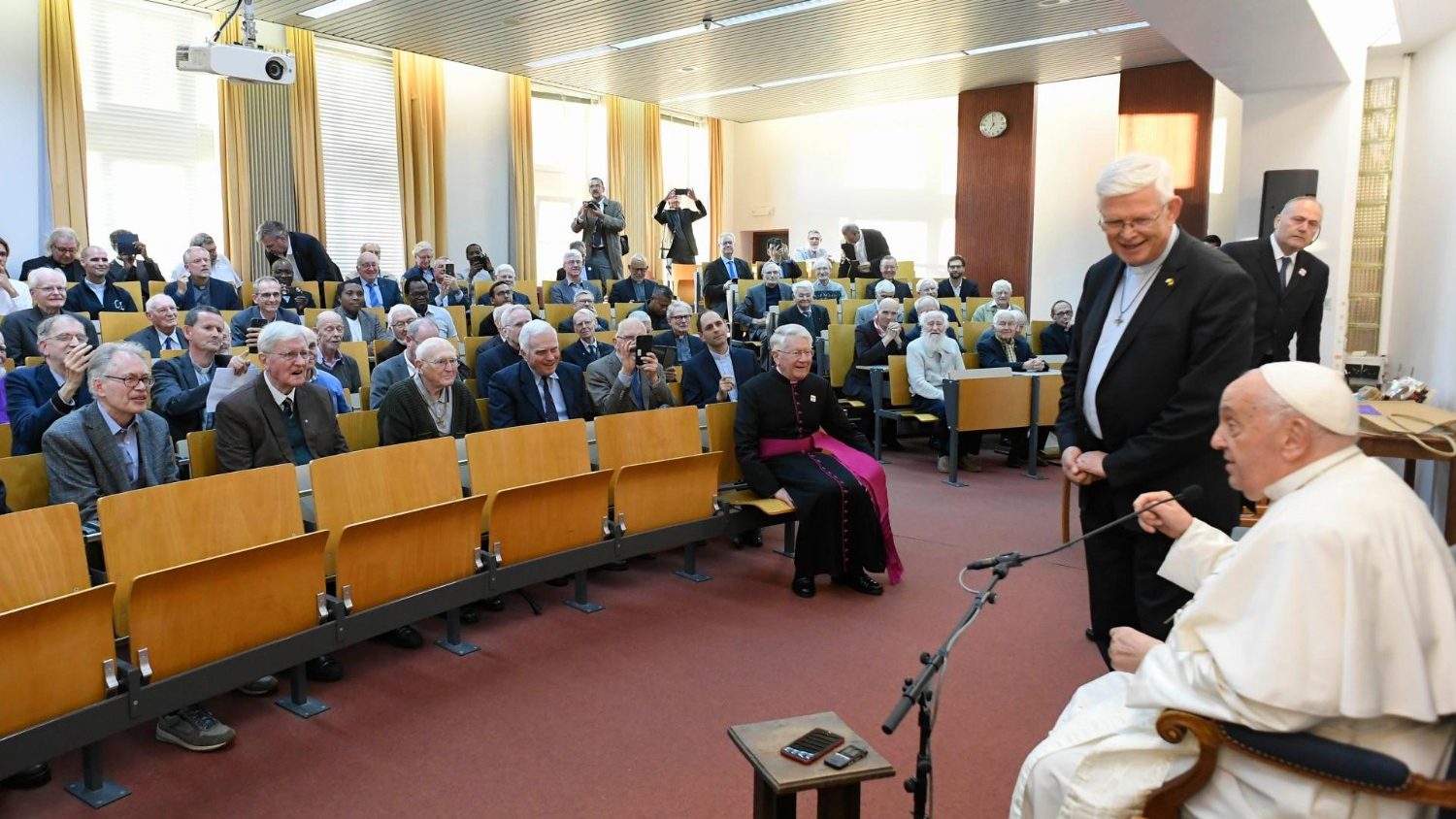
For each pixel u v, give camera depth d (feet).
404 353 15.24
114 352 9.53
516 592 12.62
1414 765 4.34
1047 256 40.34
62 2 25.84
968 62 35.14
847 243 35.27
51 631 6.92
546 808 7.40
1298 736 4.42
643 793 7.64
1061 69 36.06
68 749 6.99
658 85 39.99
